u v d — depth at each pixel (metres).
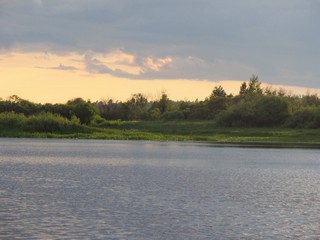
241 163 79.56
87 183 52.09
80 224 32.81
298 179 59.47
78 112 183.38
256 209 38.97
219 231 31.92
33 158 82.06
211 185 52.56
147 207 38.84
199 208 38.94
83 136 152.62
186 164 76.69
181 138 152.62
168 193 46.09
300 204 41.47
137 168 69.62
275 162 81.94
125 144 128.00
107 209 37.69
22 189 46.72
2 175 57.66
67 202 40.31
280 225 33.66
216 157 89.88
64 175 59.19
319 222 34.69
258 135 159.38
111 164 74.69
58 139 147.75
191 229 32.25
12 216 34.62
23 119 158.50
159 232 31.41
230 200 42.94
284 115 174.25
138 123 188.38
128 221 33.94
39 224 32.56
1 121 156.62
